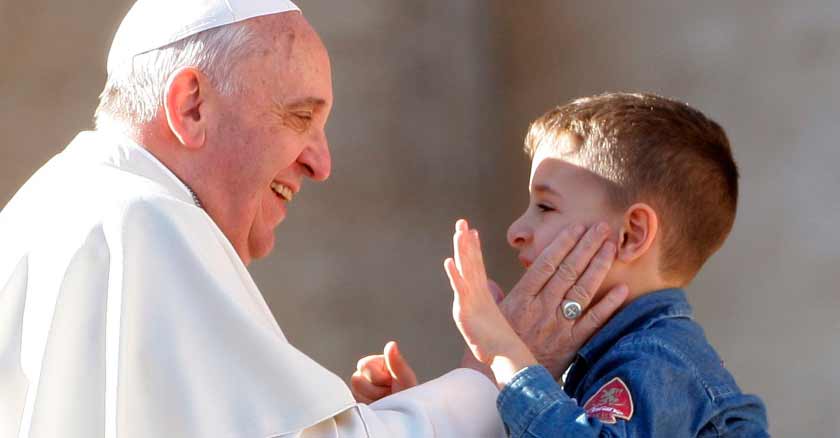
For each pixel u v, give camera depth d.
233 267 11.85
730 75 28.91
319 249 32.59
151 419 10.77
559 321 12.68
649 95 13.90
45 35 30.78
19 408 11.21
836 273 26.92
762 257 27.81
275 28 12.98
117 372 10.73
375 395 14.12
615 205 12.91
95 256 11.34
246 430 10.87
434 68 34.19
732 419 12.27
